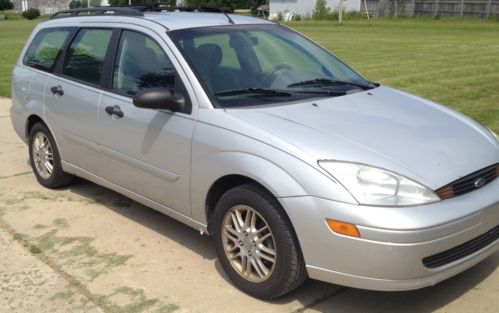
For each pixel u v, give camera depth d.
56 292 3.87
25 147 7.64
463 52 18.80
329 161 3.30
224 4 65.25
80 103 4.99
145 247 4.52
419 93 10.77
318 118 3.78
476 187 3.46
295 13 54.94
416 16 45.12
